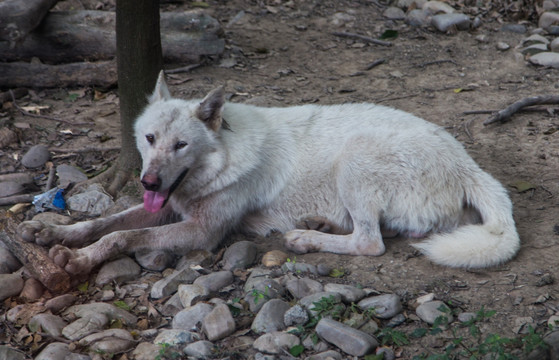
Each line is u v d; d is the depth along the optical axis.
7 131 10.85
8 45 13.02
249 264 7.76
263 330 6.41
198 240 8.12
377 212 7.99
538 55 14.09
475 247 7.41
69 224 8.62
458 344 6.07
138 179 9.66
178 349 6.17
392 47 15.54
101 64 12.91
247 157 8.14
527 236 8.09
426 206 8.06
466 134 11.09
